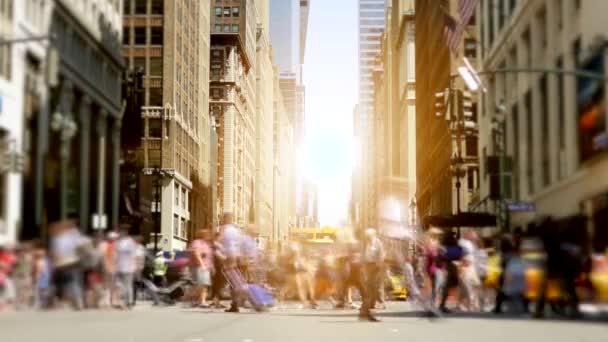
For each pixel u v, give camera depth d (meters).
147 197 73.69
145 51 86.50
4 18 14.16
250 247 27.34
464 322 16.55
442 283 22.06
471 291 20.83
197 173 106.00
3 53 13.96
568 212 11.97
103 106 23.84
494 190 17.77
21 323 11.52
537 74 15.07
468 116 29.38
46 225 14.11
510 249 15.24
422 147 104.19
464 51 27.25
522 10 16.31
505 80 18.64
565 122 12.38
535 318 13.30
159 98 86.06
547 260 12.02
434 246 22.41
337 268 31.38
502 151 17.61
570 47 12.62
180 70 91.44
